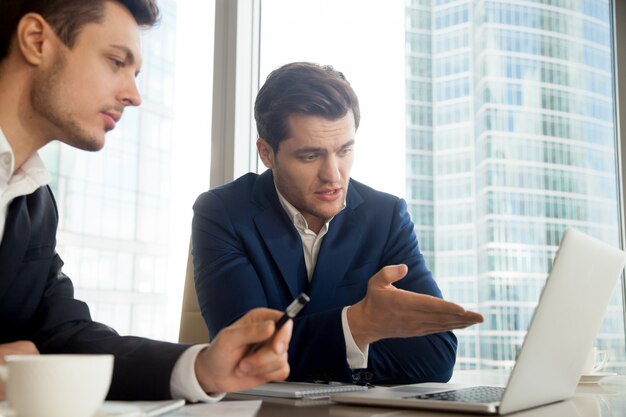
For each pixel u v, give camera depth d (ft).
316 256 5.46
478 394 2.99
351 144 5.34
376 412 2.63
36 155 3.81
